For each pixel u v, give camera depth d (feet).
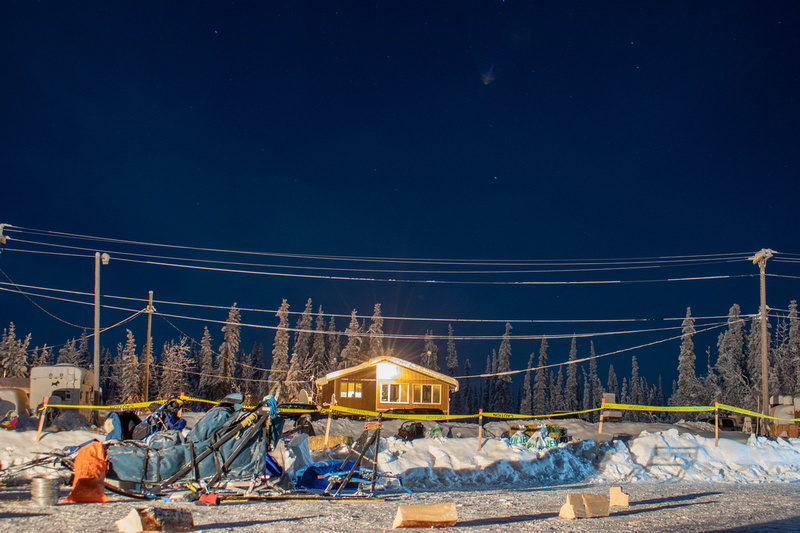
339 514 27.02
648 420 333.01
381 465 51.03
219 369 236.43
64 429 66.28
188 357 250.16
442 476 52.21
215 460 30.91
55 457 35.73
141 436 33.22
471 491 44.78
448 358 338.75
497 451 57.72
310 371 251.19
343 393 158.92
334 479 35.27
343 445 53.21
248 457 31.73
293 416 117.19
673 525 25.34
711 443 69.56
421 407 159.33
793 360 236.43
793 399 135.95
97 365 116.16
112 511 25.62
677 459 64.44
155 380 228.63
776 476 64.39
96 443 29.89
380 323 263.49
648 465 63.87
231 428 31.58
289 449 38.34
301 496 32.81
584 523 25.57
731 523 26.50
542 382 319.68
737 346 257.75
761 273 134.51
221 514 26.45
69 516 24.08
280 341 241.55
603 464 62.64
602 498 28.09
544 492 44.09
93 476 29.32
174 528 20.92
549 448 62.13
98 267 117.29
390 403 158.61
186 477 31.32
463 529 23.48
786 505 35.32
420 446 57.11
